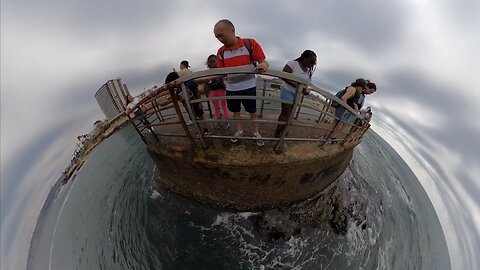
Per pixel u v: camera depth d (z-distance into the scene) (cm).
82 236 1060
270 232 985
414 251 1112
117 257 1001
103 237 1053
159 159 909
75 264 996
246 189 902
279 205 988
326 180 1015
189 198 1013
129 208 1107
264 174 843
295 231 1003
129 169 1234
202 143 801
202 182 914
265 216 990
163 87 650
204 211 1012
